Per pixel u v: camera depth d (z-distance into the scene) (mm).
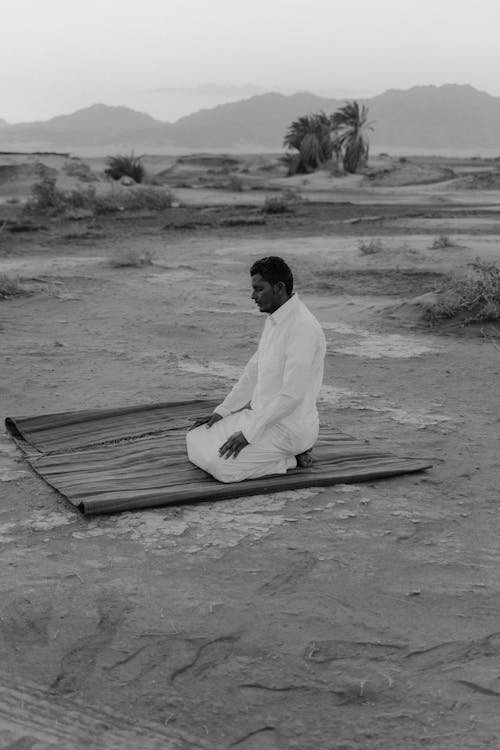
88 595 4004
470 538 4766
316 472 5582
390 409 7492
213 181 70250
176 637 3650
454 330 10922
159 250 20484
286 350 5078
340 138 83562
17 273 15773
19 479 5543
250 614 3855
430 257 17547
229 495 5195
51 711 3172
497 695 3287
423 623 3824
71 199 36688
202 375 8617
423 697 3275
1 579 4168
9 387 8031
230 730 3082
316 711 3189
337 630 3740
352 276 15758
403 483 5602
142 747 2984
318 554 4484
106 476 5457
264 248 20359
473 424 7051
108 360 9234
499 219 28031
